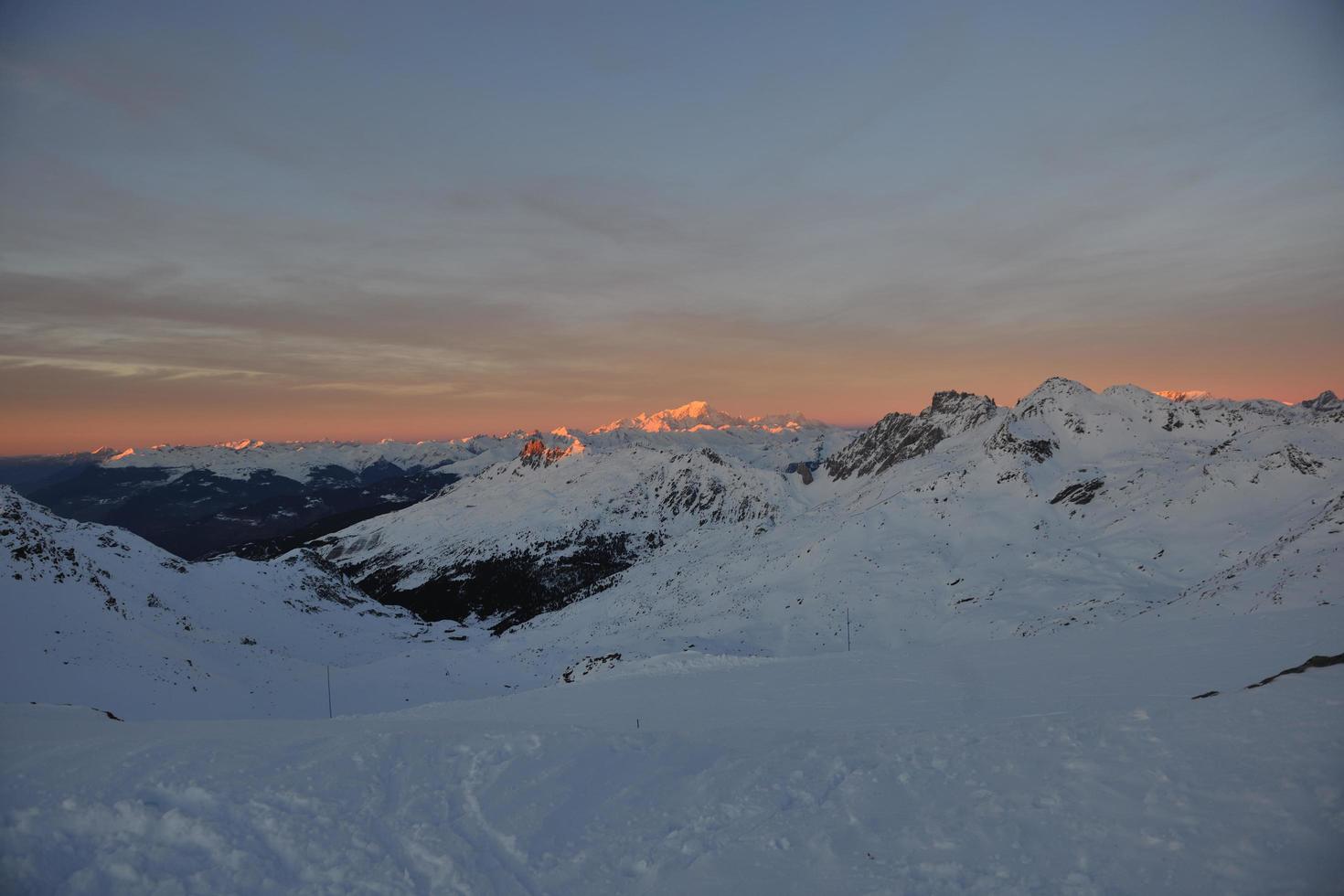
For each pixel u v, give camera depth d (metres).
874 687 32.84
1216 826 10.87
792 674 39.88
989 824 12.35
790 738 19.33
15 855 11.02
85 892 10.61
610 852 12.70
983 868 10.98
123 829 11.93
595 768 16.05
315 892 11.18
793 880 11.34
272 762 14.77
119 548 100.06
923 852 11.73
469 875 11.79
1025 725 17.97
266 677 72.50
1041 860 10.91
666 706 33.16
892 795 14.30
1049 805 12.63
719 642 86.00
